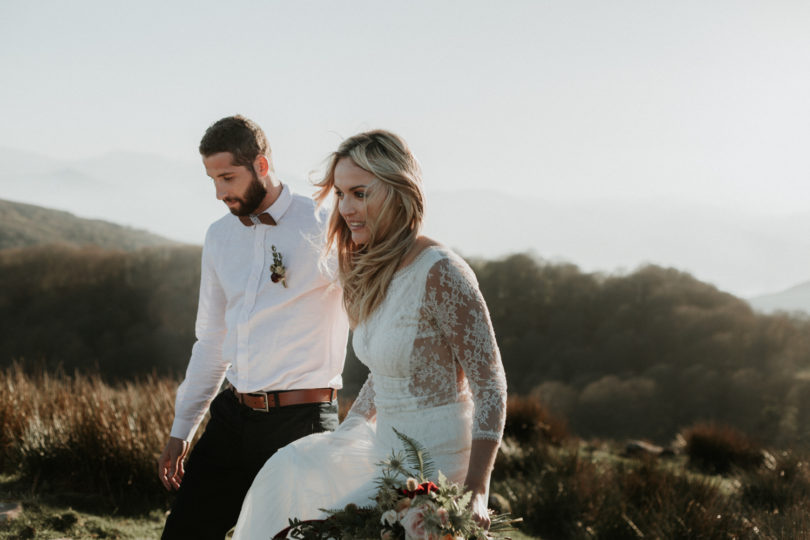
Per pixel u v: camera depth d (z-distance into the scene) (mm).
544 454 6961
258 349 2330
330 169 2008
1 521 3553
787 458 7031
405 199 1844
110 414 4723
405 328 1812
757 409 23250
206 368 2562
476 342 1745
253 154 2309
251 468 2338
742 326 28469
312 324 2357
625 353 28203
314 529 1714
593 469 6473
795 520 4980
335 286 2381
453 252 1853
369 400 2104
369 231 1872
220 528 2377
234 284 2393
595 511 5559
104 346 28391
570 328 30031
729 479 7969
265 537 1914
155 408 5062
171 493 4328
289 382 2326
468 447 1841
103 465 4270
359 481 1904
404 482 1675
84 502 4090
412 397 1826
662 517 5219
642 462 6566
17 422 4973
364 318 1906
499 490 6027
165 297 29969
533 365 29500
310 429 2320
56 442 4469
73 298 30031
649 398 23266
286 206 2398
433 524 1445
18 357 27812
